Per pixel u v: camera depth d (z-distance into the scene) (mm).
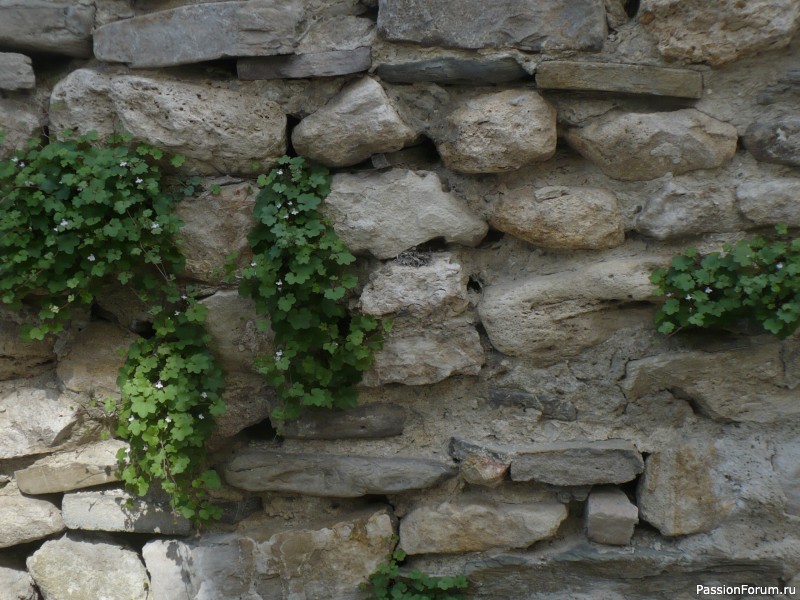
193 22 2414
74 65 2590
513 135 2377
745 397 2479
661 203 2391
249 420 2748
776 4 2189
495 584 2641
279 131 2484
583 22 2320
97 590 2756
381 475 2633
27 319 2717
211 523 2703
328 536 2643
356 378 2611
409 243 2520
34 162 2430
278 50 2410
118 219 2414
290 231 2418
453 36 2355
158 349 2561
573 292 2480
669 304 2385
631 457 2504
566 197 2438
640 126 2355
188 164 2514
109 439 2779
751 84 2332
